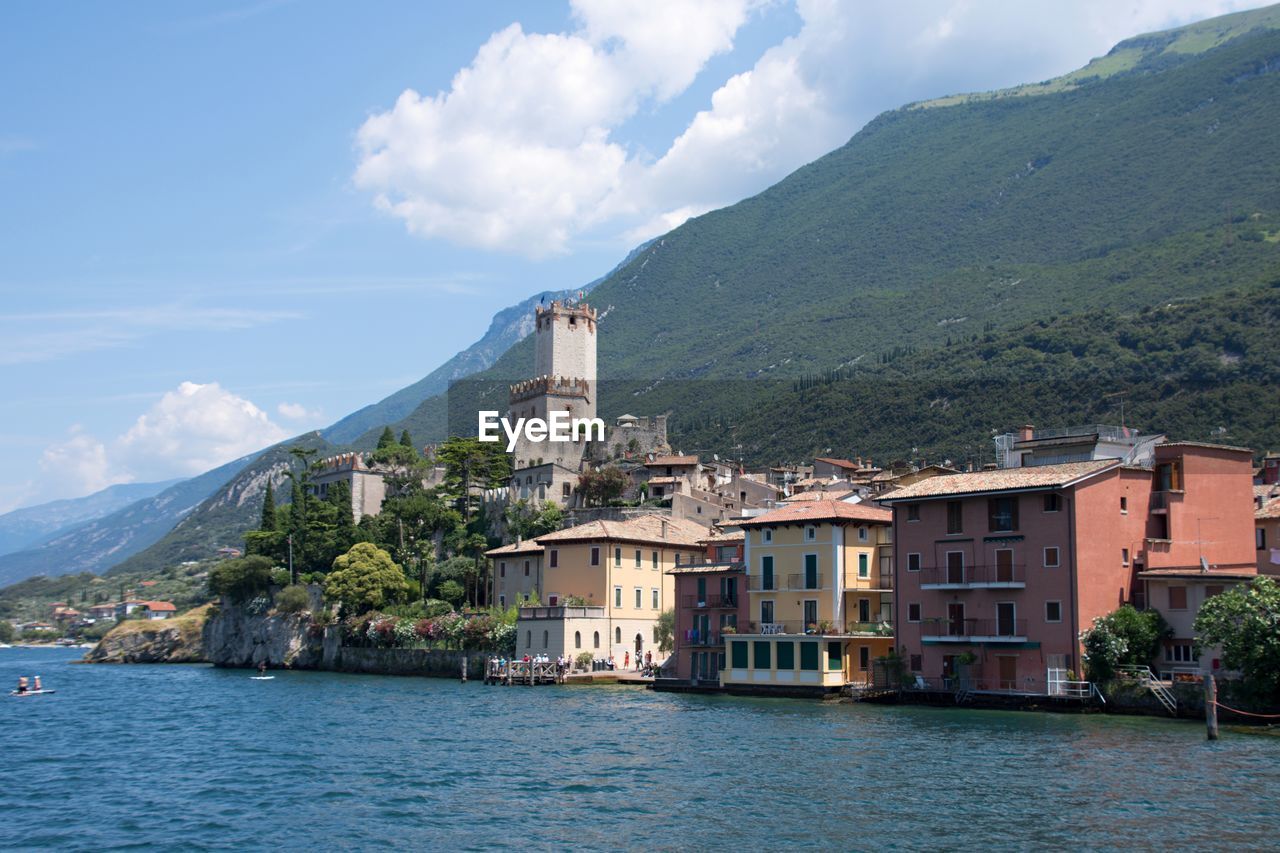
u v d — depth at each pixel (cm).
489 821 4966
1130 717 7825
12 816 5347
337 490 19575
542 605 12962
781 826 4750
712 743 6950
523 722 8281
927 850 4366
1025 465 10350
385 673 14538
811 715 8362
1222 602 7425
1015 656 8631
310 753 7012
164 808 5456
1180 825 4638
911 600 9300
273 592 17838
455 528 17812
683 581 11138
